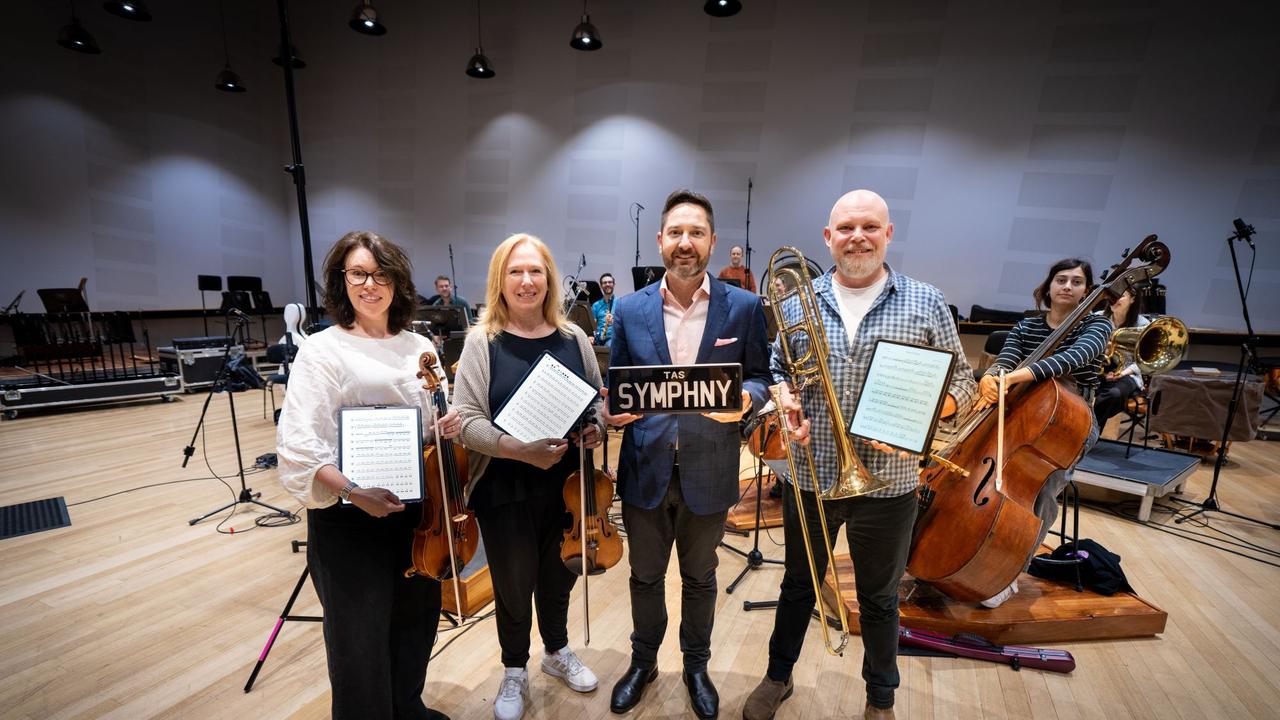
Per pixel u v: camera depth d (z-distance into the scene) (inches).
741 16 287.7
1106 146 239.1
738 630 88.3
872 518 60.0
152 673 77.4
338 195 390.6
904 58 263.4
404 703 60.1
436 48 350.6
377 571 52.6
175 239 346.3
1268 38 215.5
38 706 71.0
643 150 314.0
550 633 73.9
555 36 323.6
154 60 331.0
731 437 63.9
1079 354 79.4
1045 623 84.0
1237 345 223.8
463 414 59.8
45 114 294.4
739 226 301.6
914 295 60.1
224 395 253.9
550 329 65.7
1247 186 223.3
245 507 133.0
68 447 175.3
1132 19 230.4
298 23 380.2
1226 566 109.2
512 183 345.7
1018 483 75.5
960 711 71.2
